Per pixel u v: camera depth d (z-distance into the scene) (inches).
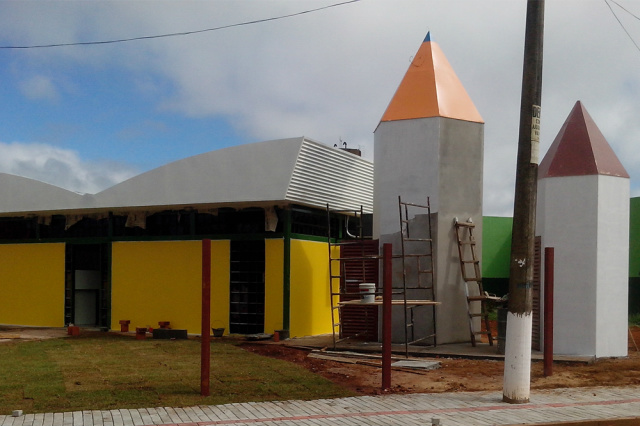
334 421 313.0
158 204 691.4
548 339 458.0
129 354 533.3
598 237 526.3
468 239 615.2
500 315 536.1
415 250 600.4
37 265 796.6
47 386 385.7
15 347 577.6
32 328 773.3
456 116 615.8
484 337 693.3
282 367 468.8
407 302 540.1
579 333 525.3
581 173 532.1
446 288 598.2
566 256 532.7
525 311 368.5
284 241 669.9
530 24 374.9
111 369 451.5
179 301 713.0
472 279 603.2
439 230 597.0
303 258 696.4
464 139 619.8
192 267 711.1
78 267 791.1
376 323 637.3
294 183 645.9
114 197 712.4
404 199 613.9
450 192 607.5
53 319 781.3
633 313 908.0
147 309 726.5
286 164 639.8
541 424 310.5
